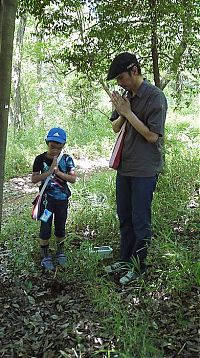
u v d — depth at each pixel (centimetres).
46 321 375
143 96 405
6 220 646
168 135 1027
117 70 398
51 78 1692
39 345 345
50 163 466
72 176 465
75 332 354
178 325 349
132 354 316
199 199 604
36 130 1364
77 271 445
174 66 665
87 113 1193
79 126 1327
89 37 641
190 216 553
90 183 749
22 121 1462
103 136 1289
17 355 335
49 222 461
